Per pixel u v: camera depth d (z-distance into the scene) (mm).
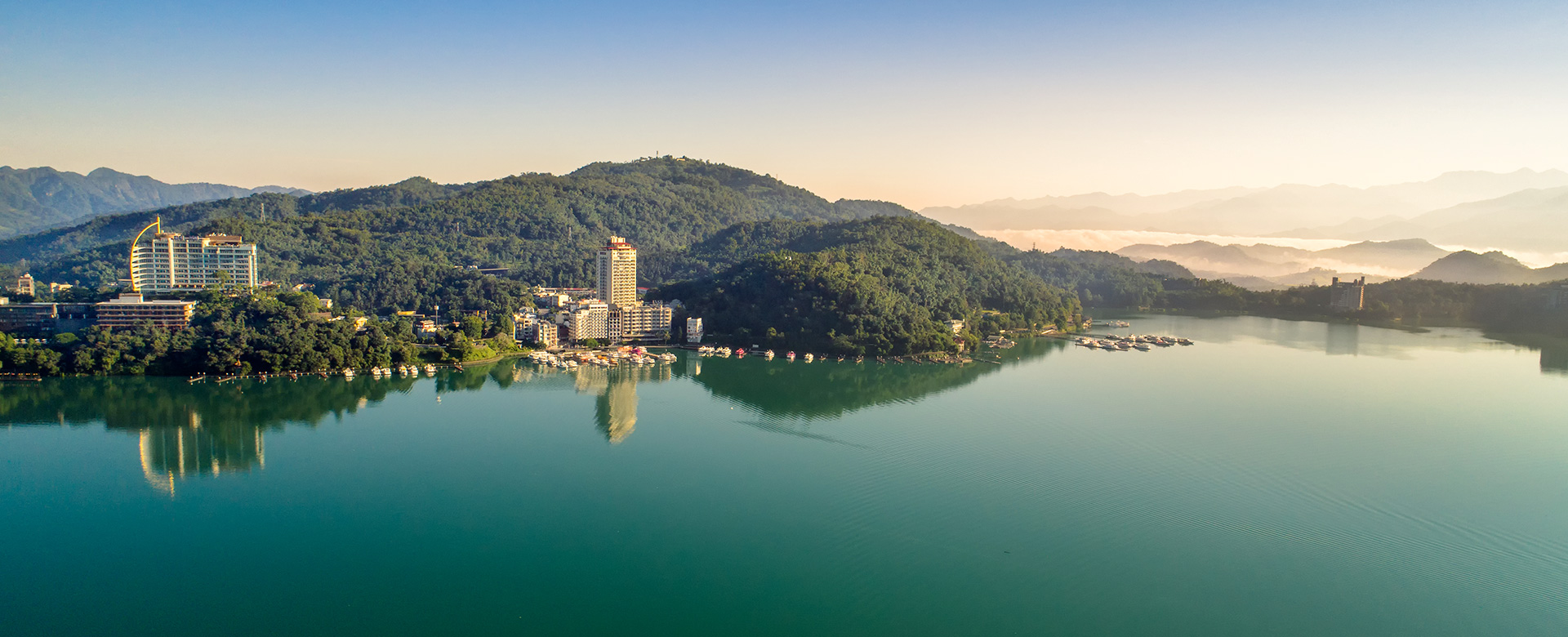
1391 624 177500
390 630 177000
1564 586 192625
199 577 199375
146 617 182000
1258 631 174625
